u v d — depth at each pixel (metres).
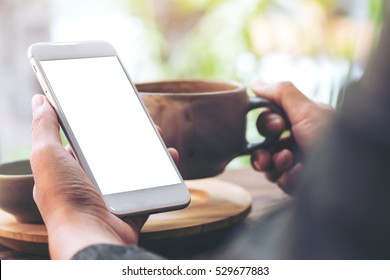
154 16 2.54
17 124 2.51
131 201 0.63
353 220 0.35
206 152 0.79
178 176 0.67
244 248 0.47
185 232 0.71
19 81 2.52
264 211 0.83
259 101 0.86
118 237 0.59
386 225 0.34
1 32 2.49
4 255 0.72
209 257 0.72
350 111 0.36
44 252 0.70
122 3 2.59
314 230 0.36
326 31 2.18
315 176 0.37
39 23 2.55
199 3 2.48
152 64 2.49
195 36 2.42
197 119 0.78
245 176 1.00
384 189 0.34
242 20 2.28
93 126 0.68
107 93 0.71
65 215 0.58
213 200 0.82
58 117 0.67
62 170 0.61
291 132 0.89
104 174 0.65
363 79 0.36
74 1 2.61
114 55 0.74
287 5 2.28
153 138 0.70
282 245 0.39
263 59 2.26
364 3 1.83
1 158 2.40
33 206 0.72
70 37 2.61
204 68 2.37
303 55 2.21
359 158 0.35
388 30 0.35
